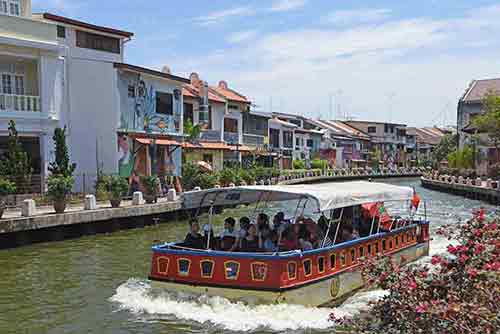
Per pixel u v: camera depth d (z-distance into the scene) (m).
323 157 75.00
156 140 31.55
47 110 24.67
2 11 24.42
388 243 13.86
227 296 10.39
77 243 19.16
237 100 44.53
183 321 10.00
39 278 13.84
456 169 52.59
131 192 29.11
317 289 10.82
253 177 38.91
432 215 28.45
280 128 61.38
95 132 28.53
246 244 11.49
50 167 24.55
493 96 43.38
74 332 9.82
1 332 9.88
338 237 12.87
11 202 21.16
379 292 12.12
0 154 23.88
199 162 35.00
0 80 24.12
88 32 28.47
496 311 5.07
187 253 10.81
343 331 9.41
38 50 24.30
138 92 30.80
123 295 11.80
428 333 5.18
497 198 34.84
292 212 23.22
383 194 13.18
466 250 6.02
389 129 95.81
